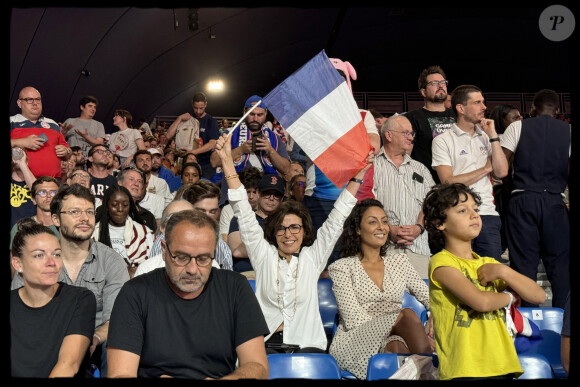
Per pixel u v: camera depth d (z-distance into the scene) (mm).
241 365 2740
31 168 5762
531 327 3484
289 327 3799
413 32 20375
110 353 2682
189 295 2779
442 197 3000
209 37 17938
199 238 2693
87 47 15172
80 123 8656
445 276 2869
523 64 21328
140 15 15523
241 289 2846
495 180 5797
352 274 3926
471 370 2744
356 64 21281
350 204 3924
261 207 4914
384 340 3613
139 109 18812
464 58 21438
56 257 3127
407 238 4734
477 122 4859
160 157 7773
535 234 4820
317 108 4012
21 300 3146
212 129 9023
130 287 2773
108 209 4715
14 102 14453
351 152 3996
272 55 19922
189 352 2738
